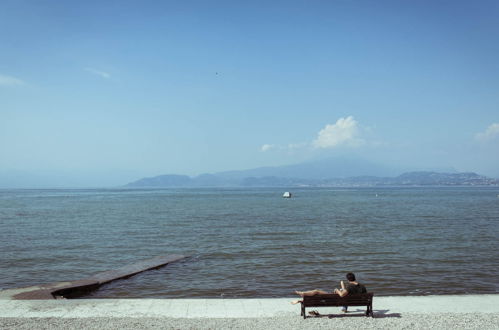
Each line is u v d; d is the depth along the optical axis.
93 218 58.56
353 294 13.77
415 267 24.59
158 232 42.31
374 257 27.81
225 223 51.47
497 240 35.69
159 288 20.39
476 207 85.75
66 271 24.53
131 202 112.75
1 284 21.45
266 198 146.12
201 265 25.72
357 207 87.50
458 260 26.66
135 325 13.13
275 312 14.89
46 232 42.19
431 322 13.41
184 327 12.95
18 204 101.06
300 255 28.73
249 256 28.59
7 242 35.22
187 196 170.00
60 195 187.75
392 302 16.11
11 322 13.41
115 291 19.89
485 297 16.88
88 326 13.02
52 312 14.75
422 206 90.56
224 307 15.51
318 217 60.50
